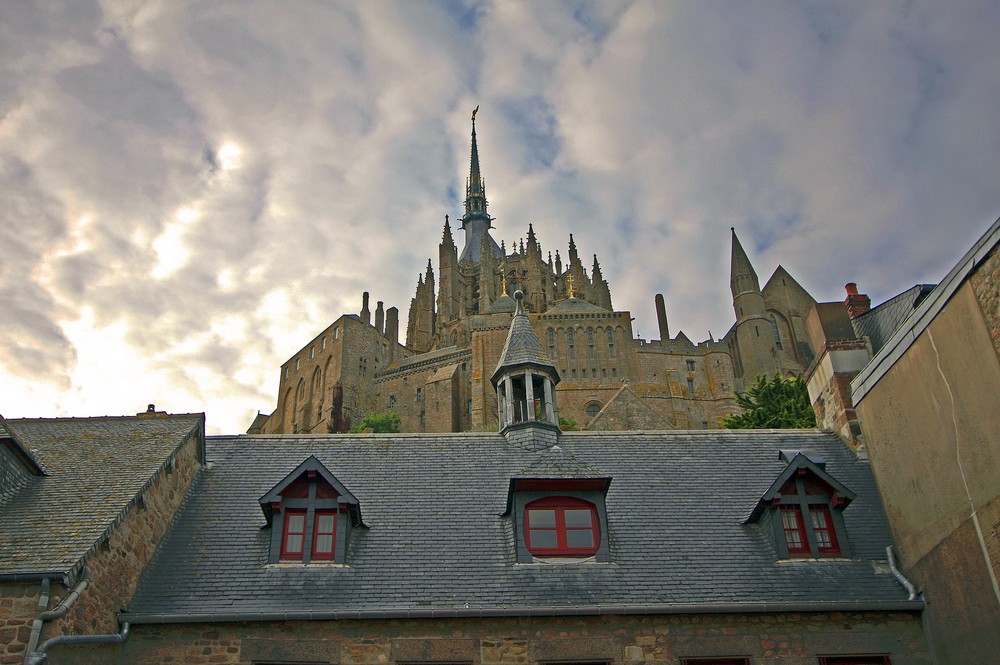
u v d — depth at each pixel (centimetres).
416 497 1833
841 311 2364
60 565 1282
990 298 1412
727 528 1745
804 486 1723
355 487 1867
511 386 2252
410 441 2088
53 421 1902
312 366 12050
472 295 13550
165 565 1592
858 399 1891
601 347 9662
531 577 1577
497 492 1864
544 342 9681
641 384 9338
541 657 1441
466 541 1686
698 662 1461
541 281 12600
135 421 1905
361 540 1672
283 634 1445
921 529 1592
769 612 1490
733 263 10925
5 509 1484
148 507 1606
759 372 10050
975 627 1414
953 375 1520
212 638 1437
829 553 1662
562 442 2120
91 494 1534
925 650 1503
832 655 1476
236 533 1692
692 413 9300
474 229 16525
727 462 2011
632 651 1454
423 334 13112
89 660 1322
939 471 1553
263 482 1895
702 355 9794
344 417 10856
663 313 11844
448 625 1463
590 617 1480
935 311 1573
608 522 1753
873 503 1811
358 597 1509
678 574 1594
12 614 1234
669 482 1922
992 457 1406
